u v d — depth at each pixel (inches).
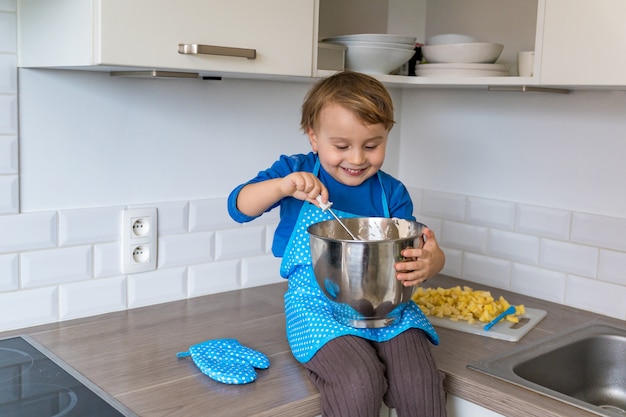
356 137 52.1
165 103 64.7
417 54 73.1
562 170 70.4
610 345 61.1
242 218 55.4
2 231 56.3
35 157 57.5
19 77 55.9
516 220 74.2
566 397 46.9
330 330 50.2
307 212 57.0
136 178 63.8
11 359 52.2
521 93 73.0
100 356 53.5
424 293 68.2
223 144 69.5
